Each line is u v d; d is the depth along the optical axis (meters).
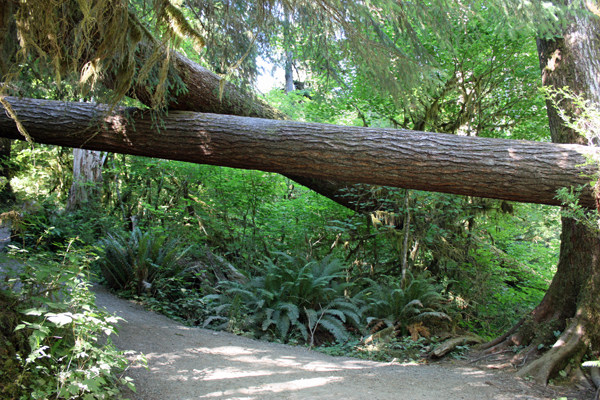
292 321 6.05
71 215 8.84
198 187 10.61
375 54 4.23
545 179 4.05
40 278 2.88
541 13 3.95
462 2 3.91
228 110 5.88
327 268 7.07
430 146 4.40
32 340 2.40
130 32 2.99
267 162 4.90
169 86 4.86
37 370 2.67
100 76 3.88
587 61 4.93
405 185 4.62
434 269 7.74
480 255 7.54
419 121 7.55
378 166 4.53
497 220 7.63
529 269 8.18
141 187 10.73
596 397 3.71
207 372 3.88
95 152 9.95
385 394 3.69
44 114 5.18
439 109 7.78
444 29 4.04
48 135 5.27
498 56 7.02
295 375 4.12
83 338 2.92
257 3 3.63
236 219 9.60
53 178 11.94
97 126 5.05
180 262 7.76
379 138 4.55
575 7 4.11
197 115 5.12
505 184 4.20
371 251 8.30
